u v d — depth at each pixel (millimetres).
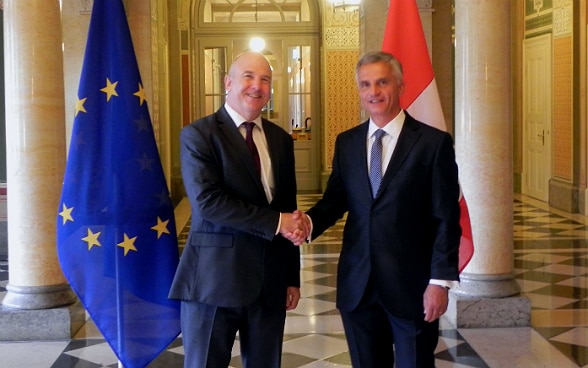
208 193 3322
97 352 5473
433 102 4457
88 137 4230
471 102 5934
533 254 8914
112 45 4270
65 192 4227
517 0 14055
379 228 3359
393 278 3340
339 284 3514
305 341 5723
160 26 10953
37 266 5777
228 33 14852
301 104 15023
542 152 13242
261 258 3434
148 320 4207
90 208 4215
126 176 4211
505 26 5902
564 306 6625
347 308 3457
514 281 6066
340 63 14656
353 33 14602
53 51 5746
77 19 7660
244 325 3545
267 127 3572
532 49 13539
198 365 3449
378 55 3373
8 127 5777
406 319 3357
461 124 6008
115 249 4191
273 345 3525
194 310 3459
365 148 3443
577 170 11828
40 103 5715
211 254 3400
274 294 3479
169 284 4227
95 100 4246
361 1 8414
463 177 6020
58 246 4238
